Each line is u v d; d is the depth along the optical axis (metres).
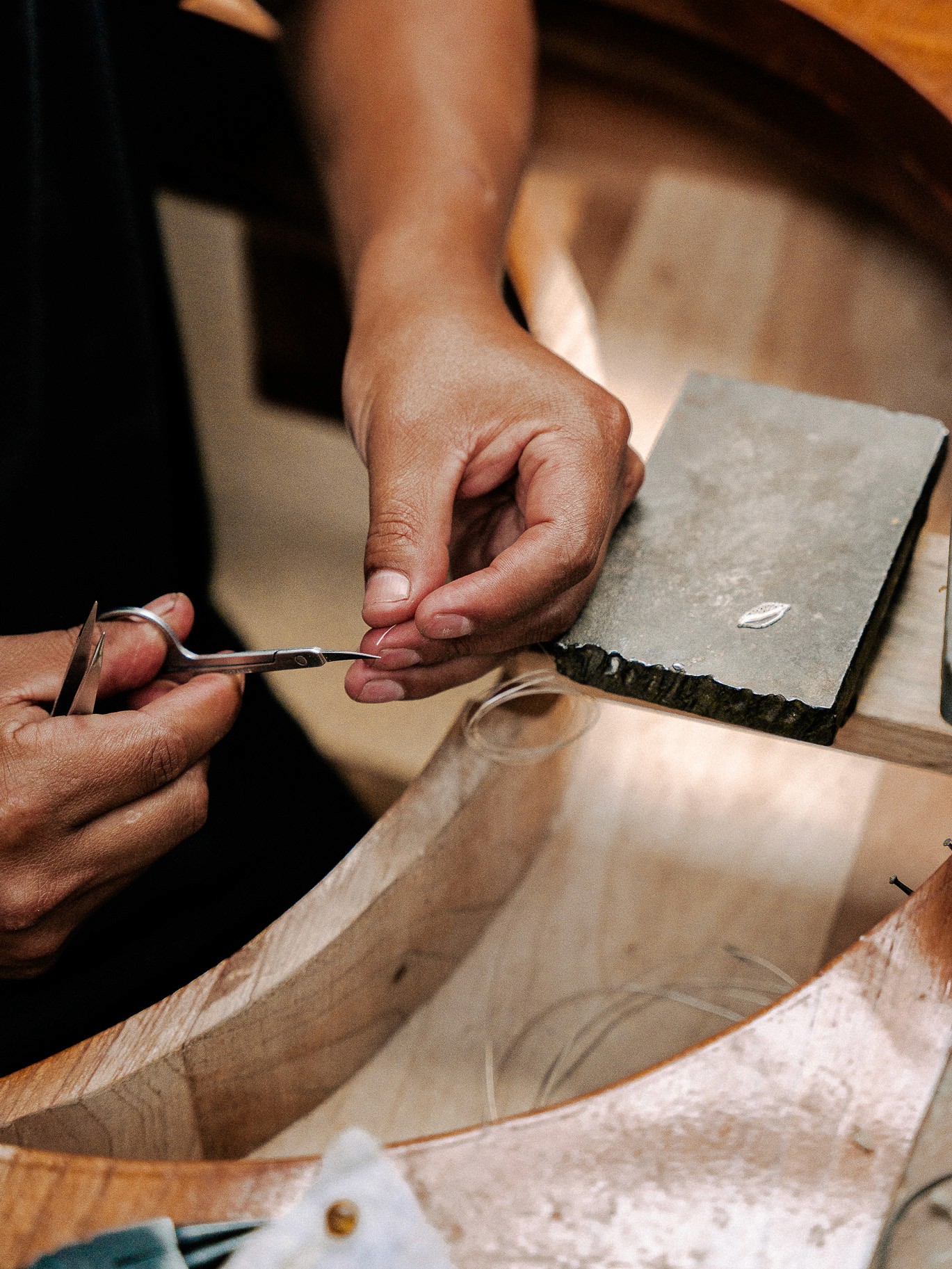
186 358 1.27
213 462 1.41
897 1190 0.44
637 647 0.68
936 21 1.10
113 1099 0.58
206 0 1.08
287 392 1.43
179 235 1.53
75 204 0.93
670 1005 0.73
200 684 0.72
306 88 1.06
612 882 0.79
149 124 1.14
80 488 0.93
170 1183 0.46
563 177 1.33
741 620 0.69
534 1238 0.44
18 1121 0.56
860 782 0.83
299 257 1.29
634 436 1.04
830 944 0.75
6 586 0.89
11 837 0.66
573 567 0.65
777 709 0.65
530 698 0.74
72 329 0.93
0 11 0.79
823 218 1.26
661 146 1.35
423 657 0.68
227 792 0.91
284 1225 0.45
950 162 1.06
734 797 0.83
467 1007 0.74
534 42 1.09
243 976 0.61
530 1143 0.47
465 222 0.89
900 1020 0.49
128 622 0.74
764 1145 0.46
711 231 1.27
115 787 0.68
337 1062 0.70
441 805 0.68
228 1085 0.63
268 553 1.35
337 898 0.64
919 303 1.17
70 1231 0.45
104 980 0.78
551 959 0.76
